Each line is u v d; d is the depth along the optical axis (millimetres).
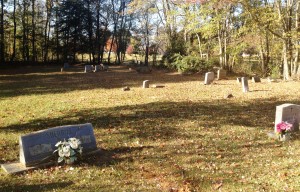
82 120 11414
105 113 12562
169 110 12984
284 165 6836
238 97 16188
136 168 6867
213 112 12523
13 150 8195
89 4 51406
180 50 35688
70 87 21609
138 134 9492
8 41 51750
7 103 15375
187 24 31969
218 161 7207
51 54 57312
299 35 23047
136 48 56469
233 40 30172
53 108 13852
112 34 56969
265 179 6152
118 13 51438
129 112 12703
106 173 6598
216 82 23578
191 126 10383
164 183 6070
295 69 24625
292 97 15789
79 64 49688
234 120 11141
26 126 10758
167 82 24266
